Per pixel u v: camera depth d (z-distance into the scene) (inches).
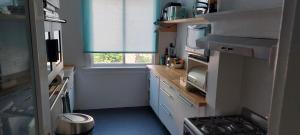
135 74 157.4
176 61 144.0
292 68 15.8
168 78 116.1
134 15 148.2
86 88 151.3
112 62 155.3
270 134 18.5
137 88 160.1
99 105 156.3
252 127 70.2
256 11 51.9
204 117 77.5
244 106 79.0
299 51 15.2
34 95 38.6
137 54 157.6
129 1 145.8
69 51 144.5
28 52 37.3
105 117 143.3
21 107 42.0
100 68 149.6
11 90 41.4
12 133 42.9
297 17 15.2
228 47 57.9
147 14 149.9
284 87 16.7
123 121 138.5
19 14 36.4
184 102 96.1
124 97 159.3
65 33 141.6
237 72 77.5
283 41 16.7
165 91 120.4
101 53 150.4
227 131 67.3
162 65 154.8
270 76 66.4
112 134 122.2
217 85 76.6
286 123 16.7
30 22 35.8
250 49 49.3
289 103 16.3
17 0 36.6
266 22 54.0
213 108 79.3
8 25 39.8
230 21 68.6
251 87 75.1
